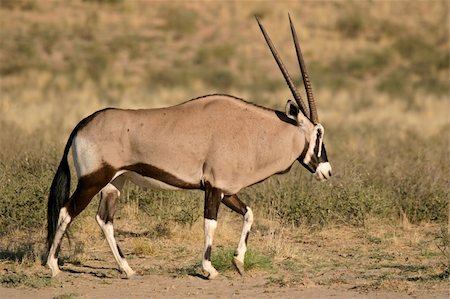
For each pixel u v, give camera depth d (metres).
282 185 36.66
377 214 35.75
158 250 30.84
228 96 26.70
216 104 26.44
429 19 139.25
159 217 34.62
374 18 136.00
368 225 34.94
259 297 24.09
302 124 27.12
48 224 26.70
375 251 31.17
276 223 35.31
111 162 25.97
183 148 25.92
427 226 35.69
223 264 27.62
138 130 25.92
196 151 26.00
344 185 36.72
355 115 83.56
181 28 126.81
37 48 116.88
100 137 25.95
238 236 33.06
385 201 36.03
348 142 54.16
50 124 61.44
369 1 144.12
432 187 37.41
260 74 116.06
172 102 92.69
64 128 60.62
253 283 26.09
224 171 26.08
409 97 105.06
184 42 124.38
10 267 28.00
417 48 128.25
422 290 24.66
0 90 96.44
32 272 27.47
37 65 111.75
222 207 37.06
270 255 29.89
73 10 130.50
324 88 109.19
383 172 41.00
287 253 30.00
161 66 116.06
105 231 26.97
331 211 35.22
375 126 69.19
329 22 134.00
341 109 92.38
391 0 144.50
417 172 39.53
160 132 25.91
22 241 31.75
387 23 134.75
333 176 37.84
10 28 122.31
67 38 121.12
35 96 91.62
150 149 25.88
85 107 80.19
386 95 104.75
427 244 32.12
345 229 34.81
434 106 95.00
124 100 90.25
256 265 27.67
